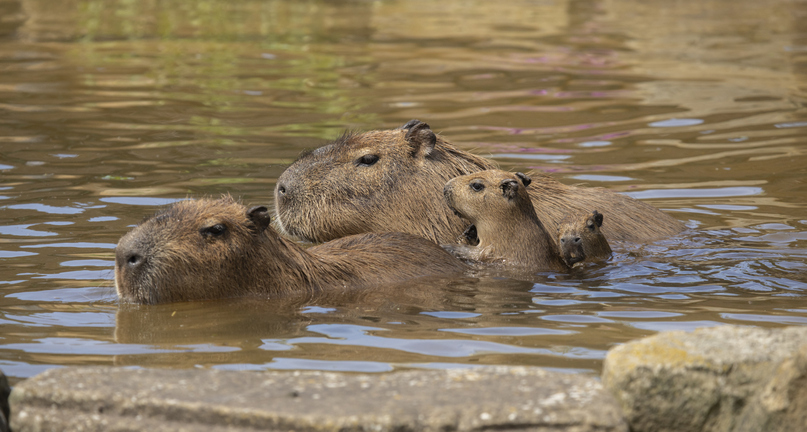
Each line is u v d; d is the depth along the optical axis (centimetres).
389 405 595
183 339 800
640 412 625
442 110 2088
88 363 732
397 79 2486
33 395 628
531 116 2030
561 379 637
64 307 900
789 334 660
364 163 1185
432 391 619
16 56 2739
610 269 1046
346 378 648
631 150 1714
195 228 951
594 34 3359
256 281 971
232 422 591
